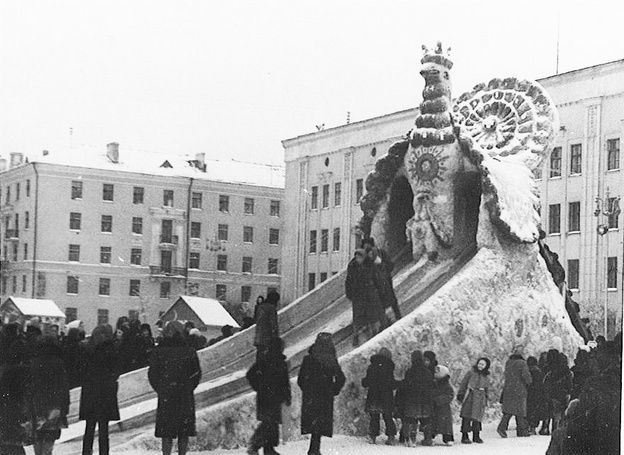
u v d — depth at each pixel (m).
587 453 12.54
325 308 22.88
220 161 33.78
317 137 44.94
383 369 17.47
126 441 15.91
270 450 15.41
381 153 43.09
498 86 24.84
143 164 31.02
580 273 39.25
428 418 17.47
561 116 41.66
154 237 30.58
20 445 14.45
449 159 22.31
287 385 15.56
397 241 24.05
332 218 43.09
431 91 22.64
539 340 21.30
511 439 18.67
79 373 14.45
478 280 20.53
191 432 14.16
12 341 14.66
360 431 17.95
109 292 29.14
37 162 28.98
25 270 28.81
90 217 29.64
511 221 21.09
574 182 40.88
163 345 14.19
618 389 12.64
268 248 36.12
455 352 19.66
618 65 39.62
